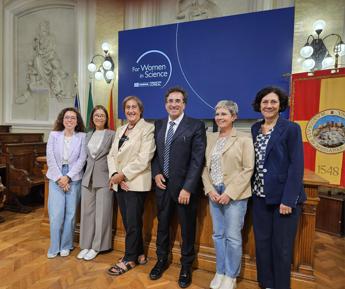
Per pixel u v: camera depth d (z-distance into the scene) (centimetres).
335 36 345
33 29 550
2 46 566
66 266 215
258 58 359
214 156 182
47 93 546
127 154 204
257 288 191
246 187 173
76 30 508
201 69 390
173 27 404
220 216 183
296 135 160
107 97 478
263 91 170
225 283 179
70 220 236
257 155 172
